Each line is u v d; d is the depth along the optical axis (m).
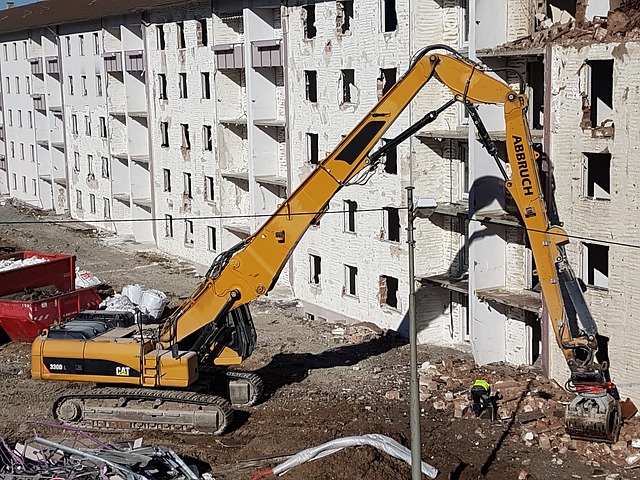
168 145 51.84
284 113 41.50
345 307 37.25
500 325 30.19
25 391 28.78
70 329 25.95
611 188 24.70
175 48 49.12
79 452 20.80
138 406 25.11
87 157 63.81
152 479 20.00
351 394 27.78
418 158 32.22
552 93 26.23
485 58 28.55
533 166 23.00
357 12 34.38
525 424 24.47
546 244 23.12
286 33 38.97
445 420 25.22
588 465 22.06
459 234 32.44
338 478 21.03
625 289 24.62
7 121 79.69
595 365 22.66
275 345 33.59
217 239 47.25
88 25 60.06
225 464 22.83
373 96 34.09
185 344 25.94
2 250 55.06
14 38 74.81
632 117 23.89
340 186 23.84
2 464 21.16
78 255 53.50
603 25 24.80
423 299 33.25
